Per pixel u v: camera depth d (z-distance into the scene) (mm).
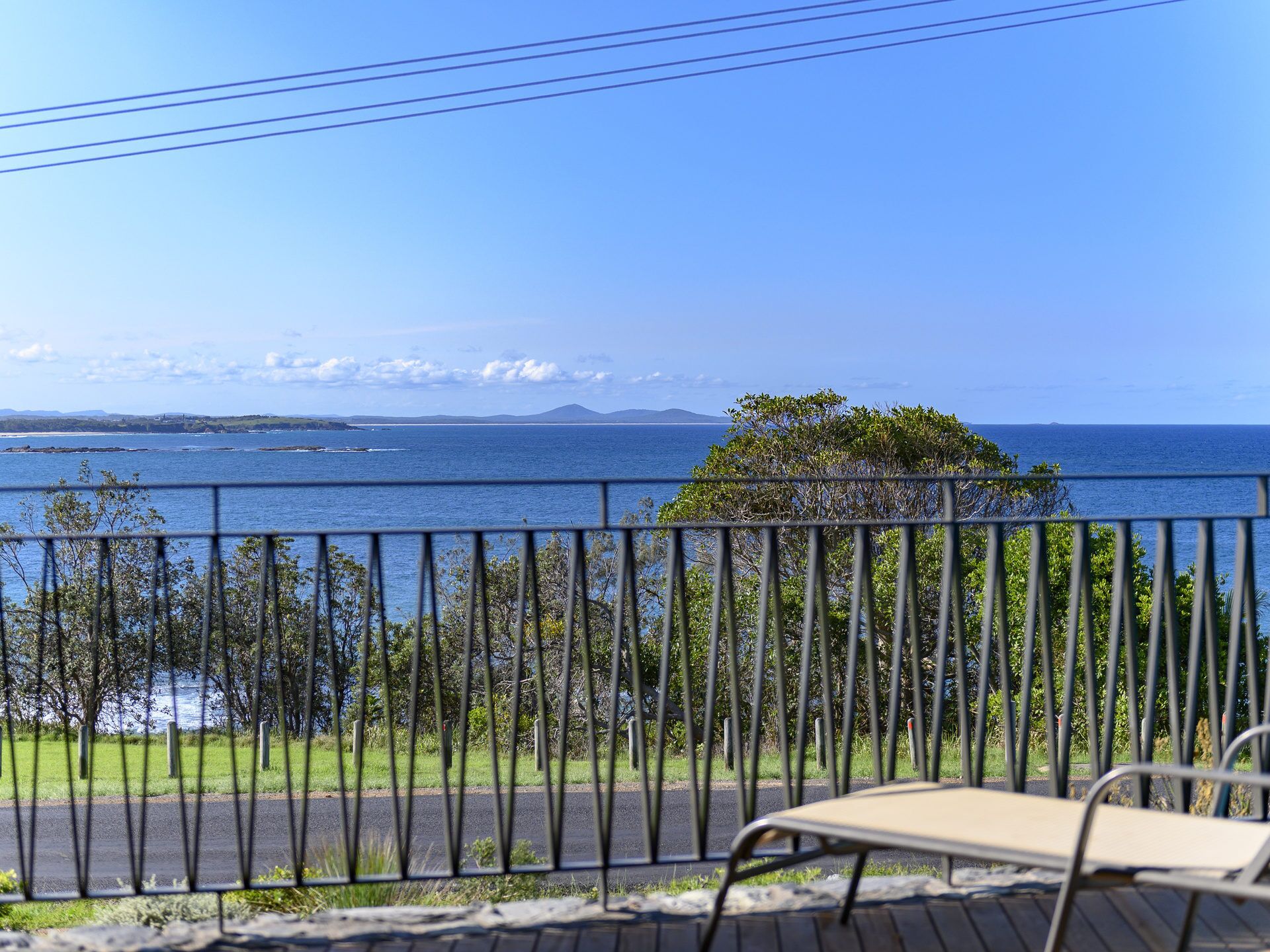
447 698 18562
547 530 2641
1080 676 13578
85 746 13609
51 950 2414
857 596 2729
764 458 21109
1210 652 2873
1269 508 2840
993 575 2789
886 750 2746
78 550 19016
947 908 2594
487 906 2689
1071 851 1856
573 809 12023
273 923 2598
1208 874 1786
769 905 2643
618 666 2674
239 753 16219
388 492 78875
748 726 16562
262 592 2646
